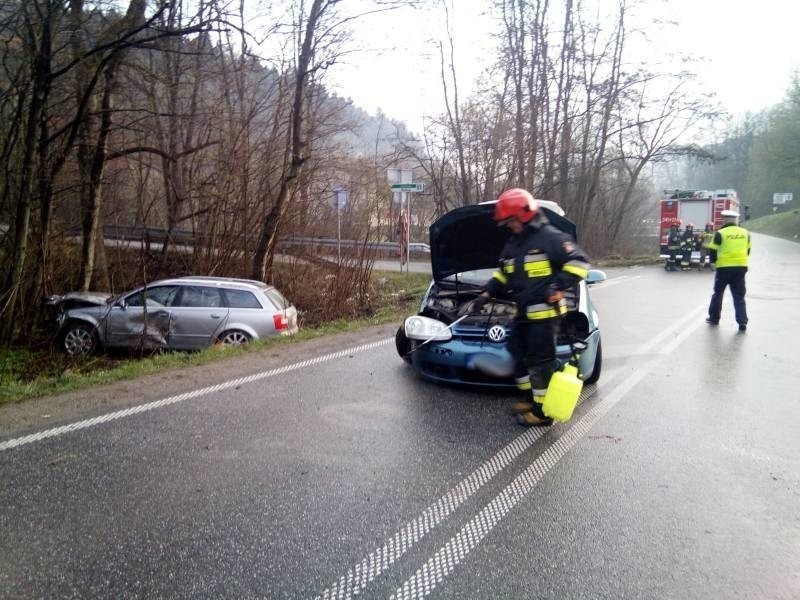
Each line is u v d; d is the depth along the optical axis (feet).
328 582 8.86
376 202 56.70
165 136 45.01
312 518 10.65
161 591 8.59
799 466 12.97
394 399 17.49
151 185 48.93
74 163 38.27
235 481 12.04
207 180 46.37
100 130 37.52
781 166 153.48
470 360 17.31
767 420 15.90
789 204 211.82
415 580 8.93
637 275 62.18
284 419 15.72
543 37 74.38
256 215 47.03
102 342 30.86
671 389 18.79
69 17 29.81
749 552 9.66
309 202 50.55
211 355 23.00
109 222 48.42
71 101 35.35
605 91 84.99
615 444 14.23
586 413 16.48
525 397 16.60
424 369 18.49
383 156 61.05
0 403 16.72
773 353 23.72
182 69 41.11
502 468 12.85
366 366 21.33
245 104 45.93
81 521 10.42
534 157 75.20
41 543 9.74
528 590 8.69
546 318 14.44
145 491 11.56
